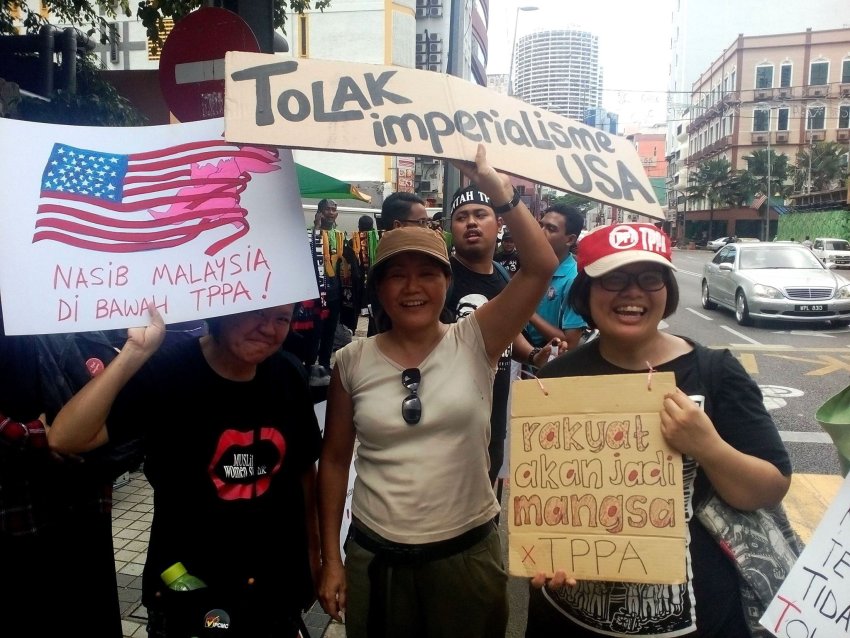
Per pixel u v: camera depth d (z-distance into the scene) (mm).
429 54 23656
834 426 1561
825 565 1421
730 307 11805
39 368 1743
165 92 2932
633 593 1505
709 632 1471
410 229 1816
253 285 1613
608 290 1590
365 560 1786
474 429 1796
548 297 3418
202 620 1632
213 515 1689
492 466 2834
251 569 1709
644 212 1764
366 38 19188
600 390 1542
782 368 7859
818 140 54125
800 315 10609
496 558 1875
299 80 1553
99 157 1564
